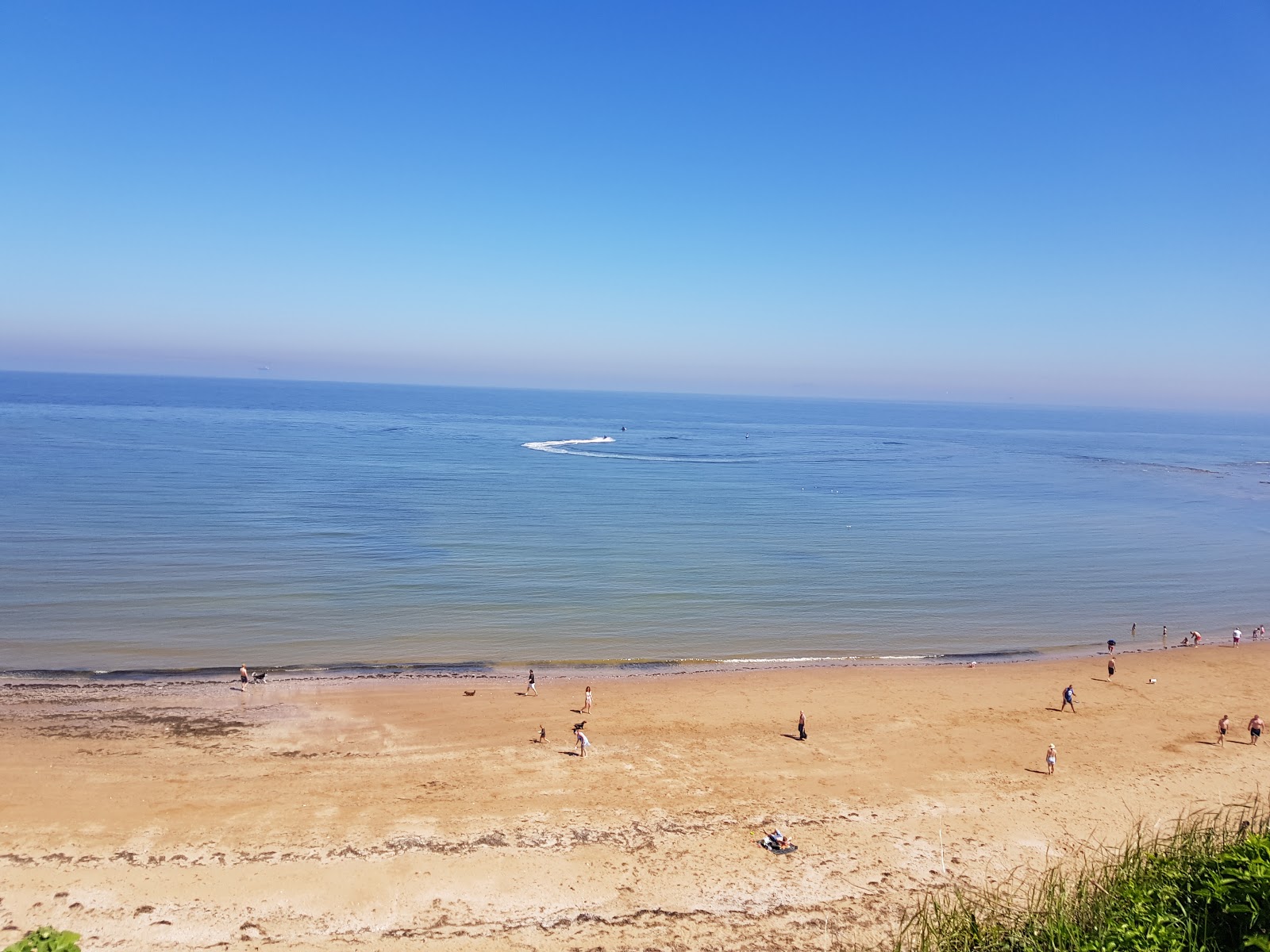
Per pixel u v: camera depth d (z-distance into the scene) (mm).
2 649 41031
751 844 23734
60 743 29438
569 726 32594
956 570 66000
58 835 23125
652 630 48156
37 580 53625
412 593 54500
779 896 21203
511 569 62406
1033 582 62812
